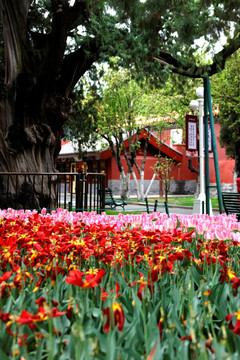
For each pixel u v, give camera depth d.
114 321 1.96
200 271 3.53
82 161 41.06
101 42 13.64
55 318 2.27
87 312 2.43
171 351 1.81
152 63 14.12
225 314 2.48
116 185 37.91
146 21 12.34
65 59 14.86
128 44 13.15
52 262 3.23
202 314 2.50
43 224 4.91
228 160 36.06
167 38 13.83
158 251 3.43
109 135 28.86
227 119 27.22
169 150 40.66
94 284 2.13
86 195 10.93
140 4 12.01
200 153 15.70
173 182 41.69
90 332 2.00
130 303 2.52
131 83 26.92
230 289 2.79
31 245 3.67
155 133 41.53
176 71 15.07
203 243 3.85
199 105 15.45
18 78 14.13
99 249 3.60
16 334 2.09
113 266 3.30
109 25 12.71
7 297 2.64
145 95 28.61
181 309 2.40
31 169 13.85
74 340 1.85
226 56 14.63
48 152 14.44
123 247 3.52
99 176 11.34
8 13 14.11
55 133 14.84
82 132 23.23
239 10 12.43
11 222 5.01
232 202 9.95
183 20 12.50
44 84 13.89
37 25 18.12
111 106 28.14
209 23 12.42
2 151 13.86
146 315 2.44
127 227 4.73
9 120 13.98
